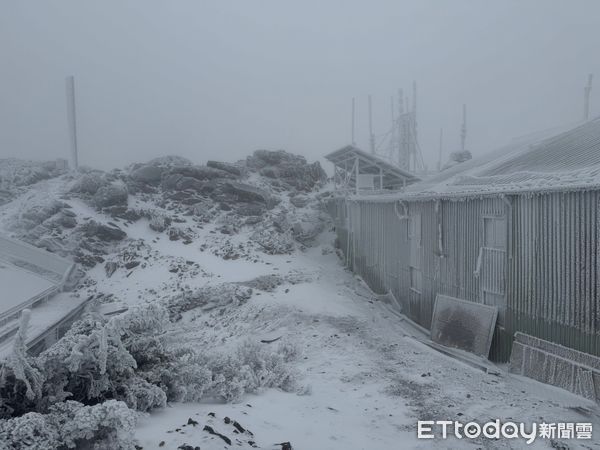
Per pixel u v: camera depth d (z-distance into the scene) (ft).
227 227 92.27
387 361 38.09
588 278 29.84
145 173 106.22
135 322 25.35
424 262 50.93
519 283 36.01
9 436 15.06
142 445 17.63
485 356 38.45
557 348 32.07
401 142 135.23
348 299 61.52
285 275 71.46
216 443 18.19
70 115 127.34
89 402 20.95
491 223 39.50
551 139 59.77
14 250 69.15
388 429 24.52
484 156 78.33
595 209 29.37
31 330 45.68
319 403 27.81
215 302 62.95
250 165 122.31
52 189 102.22
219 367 28.45
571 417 26.53
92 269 78.95
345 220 85.05
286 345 40.16
